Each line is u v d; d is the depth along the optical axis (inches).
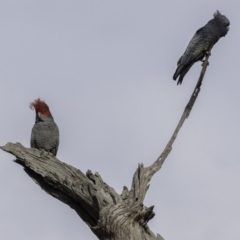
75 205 538.9
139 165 519.5
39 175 551.2
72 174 531.8
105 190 504.4
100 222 473.1
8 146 545.0
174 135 549.0
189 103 565.3
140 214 470.6
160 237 491.8
